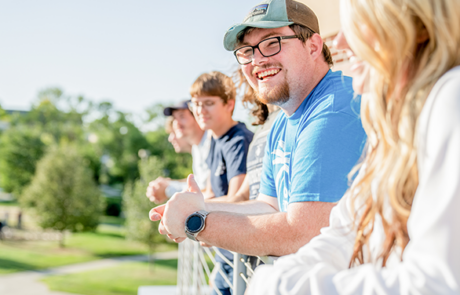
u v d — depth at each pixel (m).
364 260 0.73
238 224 1.28
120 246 39.47
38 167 38.69
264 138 2.15
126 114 63.38
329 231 0.79
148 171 31.98
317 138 1.25
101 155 61.81
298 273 0.61
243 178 2.64
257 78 1.65
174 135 4.43
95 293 24.48
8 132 55.50
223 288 2.48
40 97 62.91
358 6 0.64
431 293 0.48
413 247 0.52
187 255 3.30
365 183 0.71
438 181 0.52
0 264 30.34
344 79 1.41
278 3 1.53
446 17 0.59
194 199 1.41
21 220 44.97
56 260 32.75
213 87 2.72
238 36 1.61
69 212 37.53
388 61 0.63
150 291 4.75
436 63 0.59
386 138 0.66
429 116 0.57
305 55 1.54
